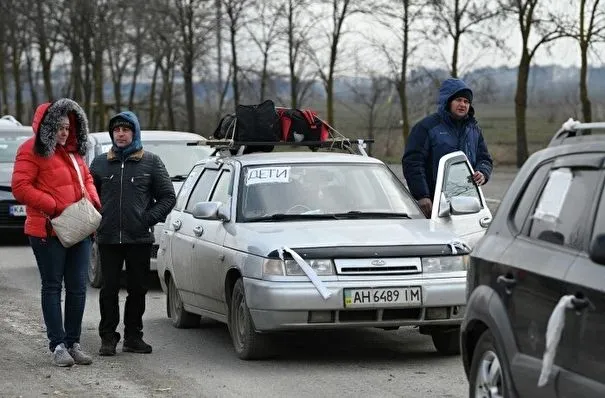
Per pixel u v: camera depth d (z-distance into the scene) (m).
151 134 44.69
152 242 26.44
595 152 16.02
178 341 28.48
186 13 111.94
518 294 16.45
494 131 130.38
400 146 115.50
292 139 30.50
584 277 14.85
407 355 26.09
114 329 26.73
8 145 57.81
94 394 22.14
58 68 145.75
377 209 27.16
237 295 25.55
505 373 16.62
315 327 23.97
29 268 45.78
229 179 27.91
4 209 54.44
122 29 118.44
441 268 24.38
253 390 22.31
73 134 24.94
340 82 111.50
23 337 29.11
